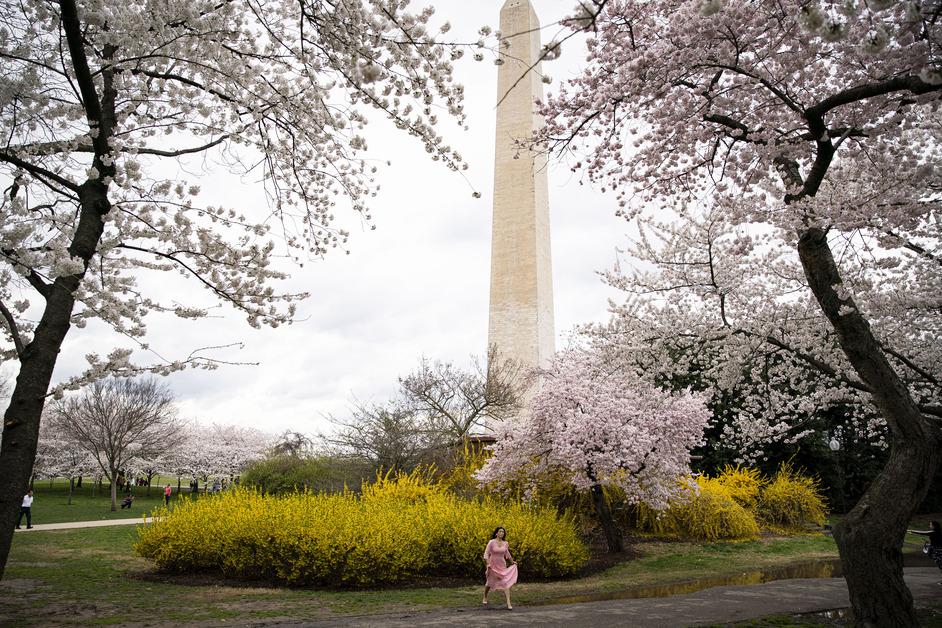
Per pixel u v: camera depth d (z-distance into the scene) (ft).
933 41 17.02
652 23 22.98
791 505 62.13
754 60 21.99
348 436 68.74
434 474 60.03
